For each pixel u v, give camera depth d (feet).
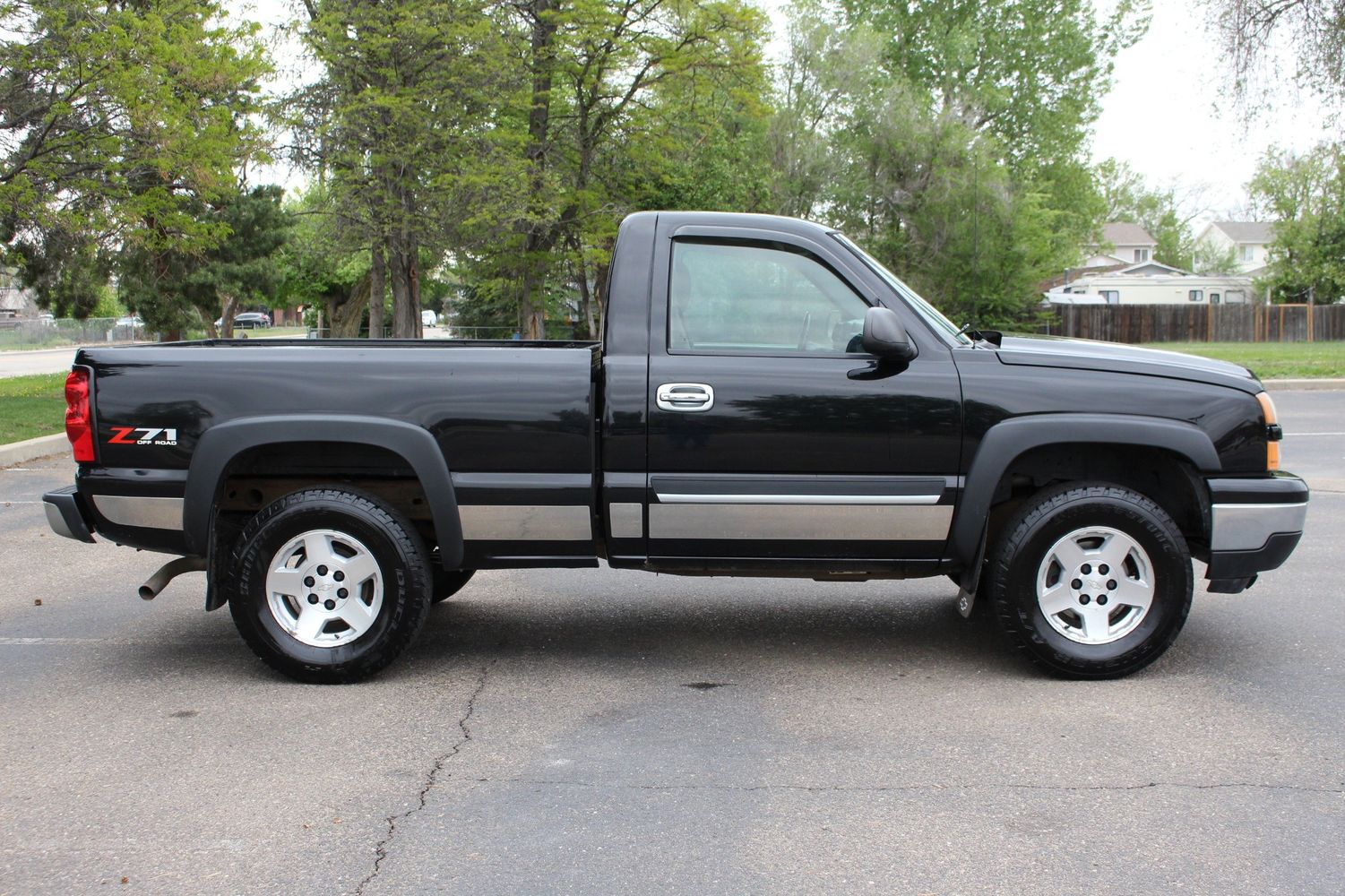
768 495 14.97
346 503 15.12
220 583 15.96
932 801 11.44
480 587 21.61
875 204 131.64
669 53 82.43
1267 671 15.71
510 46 75.46
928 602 20.24
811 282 15.42
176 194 65.26
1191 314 152.76
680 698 14.88
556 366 15.10
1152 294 232.73
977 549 15.20
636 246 15.44
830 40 128.06
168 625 18.74
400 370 15.12
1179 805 11.30
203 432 15.08
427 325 186.60
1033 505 15.14
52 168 50.19
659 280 15.35
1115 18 150.82
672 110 88.28
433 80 68.49
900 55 148.36
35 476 36.70
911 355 14.79
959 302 134.51
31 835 10.76
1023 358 15.16
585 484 15.10
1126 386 15.01
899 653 16.93
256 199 100.58
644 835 10.71
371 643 15.28
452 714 14.26
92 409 15.30
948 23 148.77
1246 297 229.25
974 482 14.94
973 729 13.53
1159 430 14.84
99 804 11.48
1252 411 15.06
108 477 15.28
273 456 15.98
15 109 49.49
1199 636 17.48
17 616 19.38
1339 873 9.85
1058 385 14.98
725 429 14.94
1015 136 152.05
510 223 72.49
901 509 15.05
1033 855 10.23
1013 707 14.35
